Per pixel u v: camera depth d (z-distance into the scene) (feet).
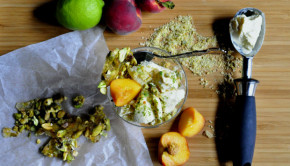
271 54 1.54
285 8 1.54
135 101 1.36
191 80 1.54
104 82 1.36
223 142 1.54
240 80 1.44
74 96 1.55
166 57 1.46
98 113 1.52
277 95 1.54
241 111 1.43
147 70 1.36
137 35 1.54
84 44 1.53
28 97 1.54
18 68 1.52
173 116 1.41
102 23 1.52
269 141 1.54
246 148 1.43
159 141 1.52
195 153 1.54
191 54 1.43
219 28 1.54
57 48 1.52
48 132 1.53
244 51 1.48
